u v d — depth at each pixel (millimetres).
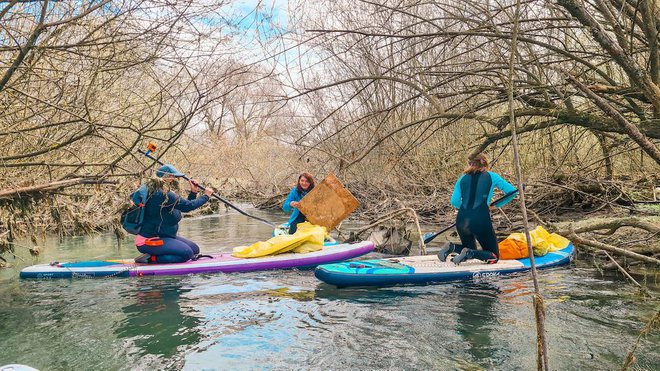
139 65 6332
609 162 9188
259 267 6988
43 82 6902
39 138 6816
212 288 5980
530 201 10141
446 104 10336
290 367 3768
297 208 8008
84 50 5711
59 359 3939
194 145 13531
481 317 4742
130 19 5574
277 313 5000
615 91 5855
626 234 7062
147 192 6680
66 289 5992
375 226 9164
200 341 4289
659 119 5488
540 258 6695
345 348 4098
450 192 11234
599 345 3986
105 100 7375
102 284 6211
